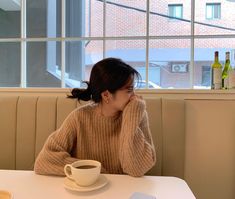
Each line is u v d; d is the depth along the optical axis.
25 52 1.94
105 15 1.85
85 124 1.14
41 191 0.84
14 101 1.58
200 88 1.66
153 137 1.49
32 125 1.56
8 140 1.57
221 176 1.62
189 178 1.62
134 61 1.84
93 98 1.12
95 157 1.14
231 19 1.75
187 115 1.61
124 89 1.07
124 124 1.05
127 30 1.84
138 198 0.78
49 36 1.92
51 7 1.91
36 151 1.55
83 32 1.89
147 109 1.49
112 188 0.86
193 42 1.79
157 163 1.48
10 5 1.92
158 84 1.83
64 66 1.92
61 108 1.54
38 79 1.94
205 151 1.61
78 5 1.89
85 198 0.79
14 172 1.02
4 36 1.95
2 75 1.95
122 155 1.03
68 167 0.92
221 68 1.62
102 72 1.06
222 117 1.60
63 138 1.11
